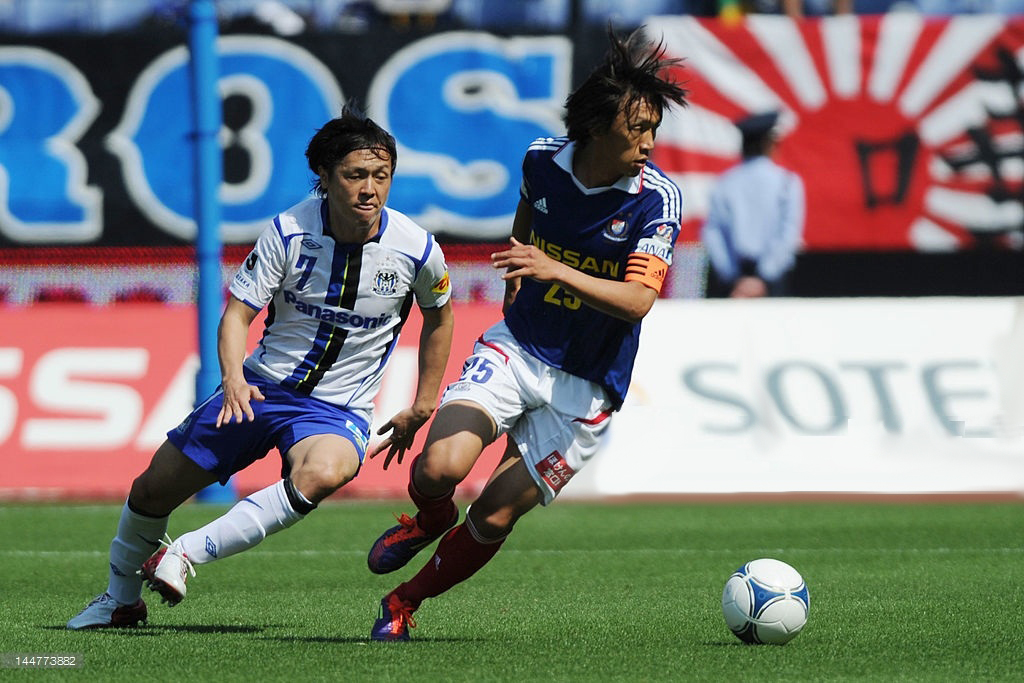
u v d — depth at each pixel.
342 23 48.50
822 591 22.94
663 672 15.00
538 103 44.66
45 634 17.89
